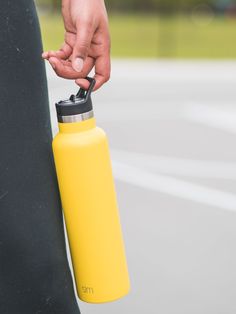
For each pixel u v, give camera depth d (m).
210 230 5.00
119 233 2.00
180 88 14.36
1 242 1.81
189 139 9.09
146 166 7.50
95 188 1.92
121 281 2.00
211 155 8.14
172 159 7.90
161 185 6.55
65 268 1.90
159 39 33.03
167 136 9.31
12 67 1.78
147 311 3.55
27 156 1.81
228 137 9.24
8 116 1.78
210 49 26.41
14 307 1.85
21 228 1.81
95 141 1.90
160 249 4.54
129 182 6.70
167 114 11.16
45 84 1.86
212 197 6.07
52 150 1.92
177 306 3.64
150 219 5.28
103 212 1.94
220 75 16.48
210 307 3.63
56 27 41.81
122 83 15.01
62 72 2.01
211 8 81.00
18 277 1.84
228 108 11.84
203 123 10.35
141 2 73.31
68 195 1.92
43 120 1.84
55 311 1.90
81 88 2.00
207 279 4.02
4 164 1.78
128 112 11.35
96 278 1.97
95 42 2.04
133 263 4.26
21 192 1.81
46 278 1.86
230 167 7.47
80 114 1.90
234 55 23.00
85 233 1.94
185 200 5.93
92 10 1.98
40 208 1.83
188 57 21.92
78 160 1.89
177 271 4.14
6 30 1.78
